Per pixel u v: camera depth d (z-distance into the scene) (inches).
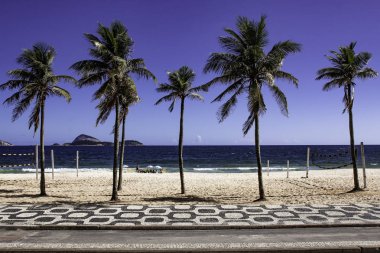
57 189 881.5
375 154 3887.8
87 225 422.3
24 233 401.1
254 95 626.5
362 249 338.6
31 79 732.0
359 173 1400.1
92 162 2657.5
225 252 333.4
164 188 898.7
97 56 657.6
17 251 336.2
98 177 1205.7
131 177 1201.4
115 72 624.7
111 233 400.8
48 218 465.7
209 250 334.3
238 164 2413.9
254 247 342.0
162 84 807.7
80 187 931.3
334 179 1122.0
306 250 335.9
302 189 874.8
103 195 768.3
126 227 418.9
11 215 485.7
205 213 498.9
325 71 771.4
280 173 1435.8
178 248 339.9
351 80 759.7
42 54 736.3
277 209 526.6
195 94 810.2
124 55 669.9
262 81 669.3
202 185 966.4
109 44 657.6
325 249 336.8
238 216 476.7
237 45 661.9
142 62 673.6
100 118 665.0
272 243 356.2
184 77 810.2
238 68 650.2
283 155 3828.7
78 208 540.4
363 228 417.4
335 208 530.9
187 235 390.3
